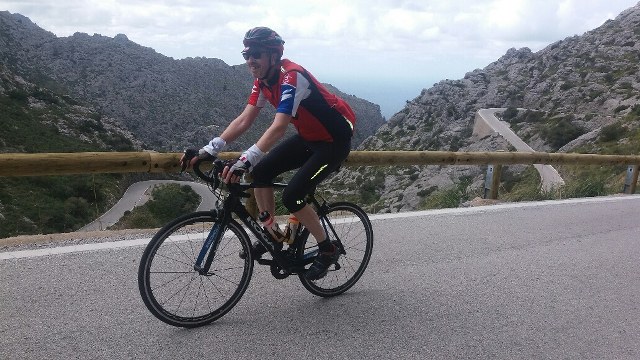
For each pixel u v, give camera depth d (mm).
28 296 3498
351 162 6395
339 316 3479
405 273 4359
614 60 96250
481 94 104562
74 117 95125
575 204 7770
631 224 6578
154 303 3041
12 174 4215
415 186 47219
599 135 57125
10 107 83625
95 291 3629
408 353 3041
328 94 3172
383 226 5820
